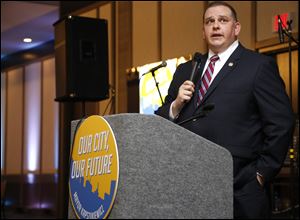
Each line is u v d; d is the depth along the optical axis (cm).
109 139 162
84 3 797
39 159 1084
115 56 732
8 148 1202
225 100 209
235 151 202
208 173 167
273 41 527
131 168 156
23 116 1148
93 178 168
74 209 179
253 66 213
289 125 209
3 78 1231
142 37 691
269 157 207
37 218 954
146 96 592
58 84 503
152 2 680
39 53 1101
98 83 494
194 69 219
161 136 161
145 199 157
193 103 215
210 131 205
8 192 1175
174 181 161
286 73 526
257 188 201
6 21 920
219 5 223
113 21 738
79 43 491
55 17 896
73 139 185
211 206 167
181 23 637
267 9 539
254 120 212
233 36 222
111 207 157
